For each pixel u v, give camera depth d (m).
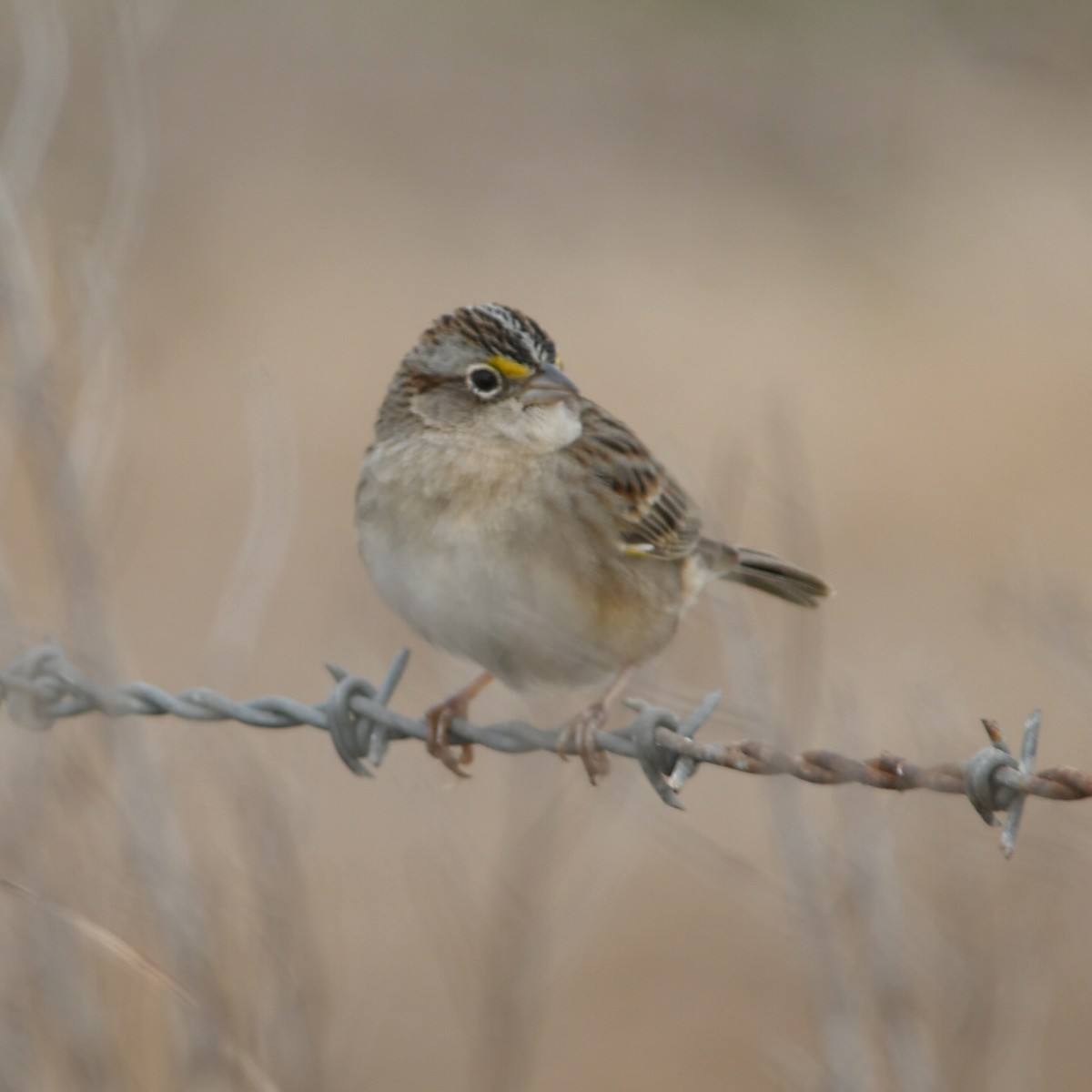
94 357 9.50
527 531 8.86
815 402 23.77
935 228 29.33
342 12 33.66
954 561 19.11
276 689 15.29
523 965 9.42
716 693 7.16
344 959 12.73
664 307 26.86
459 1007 10.66
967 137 30.05
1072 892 9.04
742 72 32.47
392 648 11.62
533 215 29.48
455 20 34.50
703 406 23.36
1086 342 25.22
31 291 9.26
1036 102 26.64
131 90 10.18
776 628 12.97
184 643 16.66
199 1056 8.34
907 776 6.69
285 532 9.88
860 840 8.70
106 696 8.16
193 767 9.52
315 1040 8.60
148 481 18.02
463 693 9.06
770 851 13.43
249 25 33.22
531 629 8.87
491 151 31.08
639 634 9.23
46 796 8.60
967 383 24.20
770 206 30.31
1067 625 10.62
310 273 26.42
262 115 30.91
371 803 14.27
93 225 20.89
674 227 29.45
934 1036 9.12
